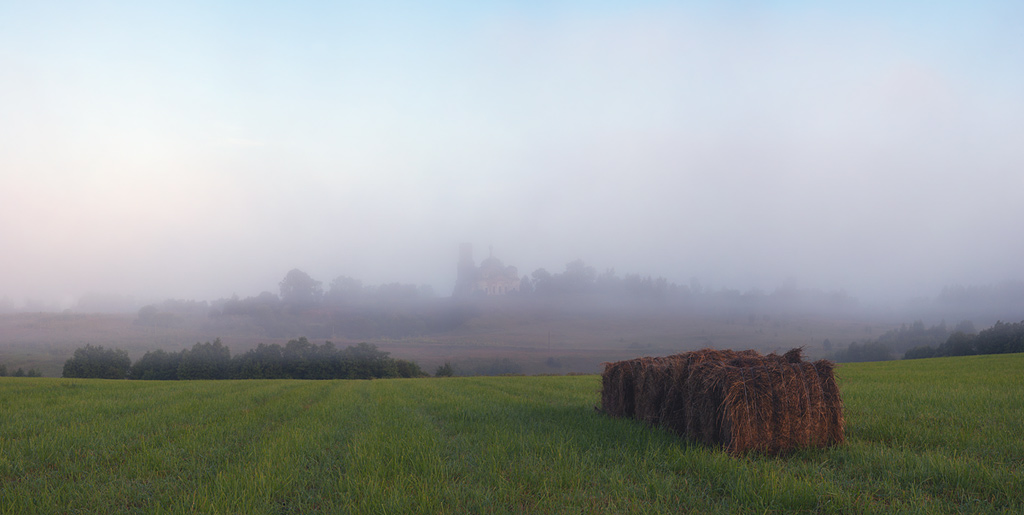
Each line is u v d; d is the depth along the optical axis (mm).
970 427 9141
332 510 5562
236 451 8883
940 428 9234
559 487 6227
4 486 6820
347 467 7336
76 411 14617
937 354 121938
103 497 6227
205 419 13016
